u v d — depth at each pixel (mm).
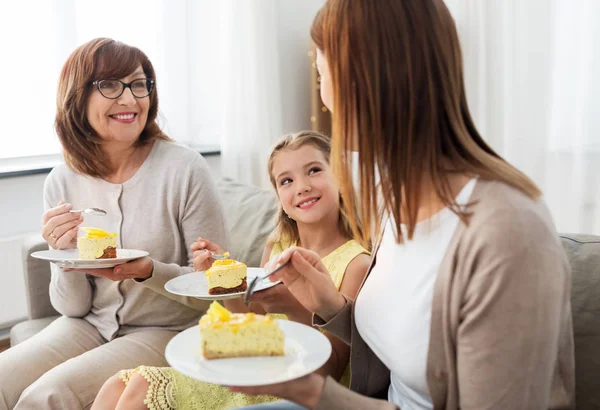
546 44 3301
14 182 2740
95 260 1496
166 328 1796
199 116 3600
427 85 922
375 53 918
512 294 834
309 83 4332
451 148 949
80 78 1686
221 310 1045
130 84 1728
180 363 950
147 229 1792
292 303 1440
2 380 1588
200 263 1652
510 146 3438
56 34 2818
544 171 3393
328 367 1380
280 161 1646
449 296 921
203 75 3576
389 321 1047
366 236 1039
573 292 1149
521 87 3373
